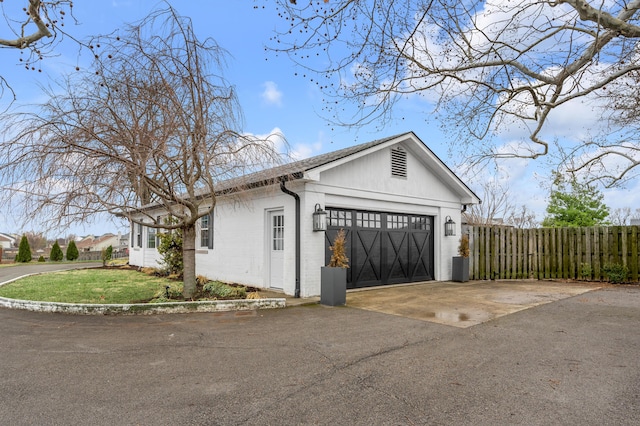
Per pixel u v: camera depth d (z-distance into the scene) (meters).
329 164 9.55
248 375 4.23
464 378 4.11
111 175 6.97
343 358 4.78
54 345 5.43
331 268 8.37
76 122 6.93
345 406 3.47
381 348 5.20
